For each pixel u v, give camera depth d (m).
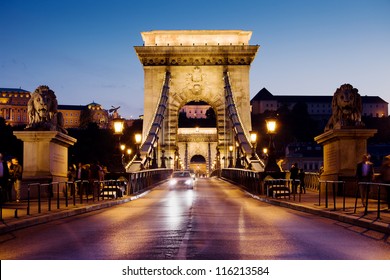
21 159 123.62
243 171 42.84
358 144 28.62
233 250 11.54
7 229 14.82
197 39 83.75
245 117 80.94
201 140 146.38
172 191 40.12
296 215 19.94
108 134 151.00
